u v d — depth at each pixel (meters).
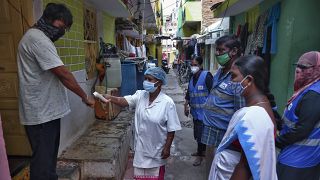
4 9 2.99
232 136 1.51
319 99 2.24
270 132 1.41
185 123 6.98
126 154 4.58
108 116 5.34
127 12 7.11
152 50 22.23
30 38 2.31
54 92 2.49
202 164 4.42
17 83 3.06
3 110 3.11
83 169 3.46
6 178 1.41
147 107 2.72
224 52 2.49
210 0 15.32
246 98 1.60
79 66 4.46
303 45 4.18
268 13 5.19
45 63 2.31
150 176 2.83
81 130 4.52
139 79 8.02
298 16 4.11
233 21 8.58
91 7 5.72
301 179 2.38
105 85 5.72
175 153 4.94
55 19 2.38
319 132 2.30
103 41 6.59
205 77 4.05
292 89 4.28
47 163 2.49
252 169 1.35
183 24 19.92
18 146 3.16
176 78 19.09
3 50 3.04
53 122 2.53
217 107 2.55
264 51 5.22
